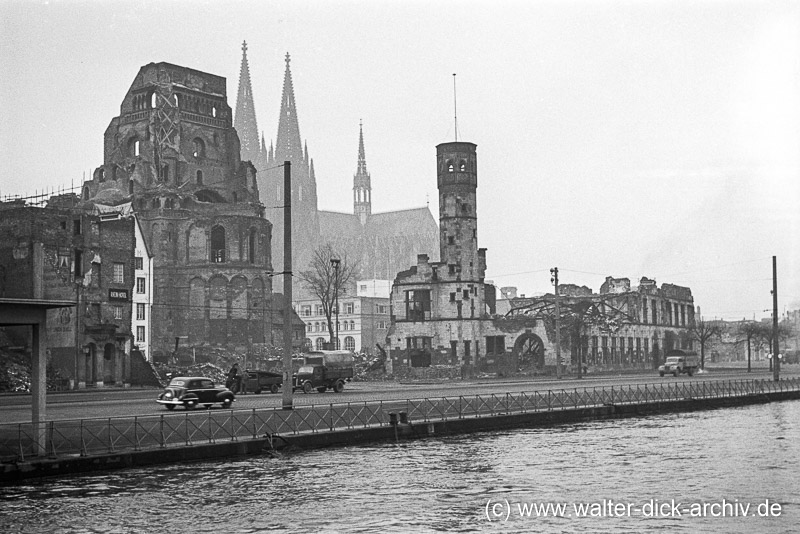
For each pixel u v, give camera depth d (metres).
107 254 109.56
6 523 32.88
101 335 103.50
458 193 142.00
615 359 161.62
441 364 139.00
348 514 34.56
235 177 159.12
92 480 40.66
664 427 65.88
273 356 139.62
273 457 48.44
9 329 100.00
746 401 88.88
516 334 142.12
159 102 150.50
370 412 57.97
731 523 33.12
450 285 140.75
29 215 101.12
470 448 53.22
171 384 62.41
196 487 39.56
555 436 59.75
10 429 43.16
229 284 141.88
